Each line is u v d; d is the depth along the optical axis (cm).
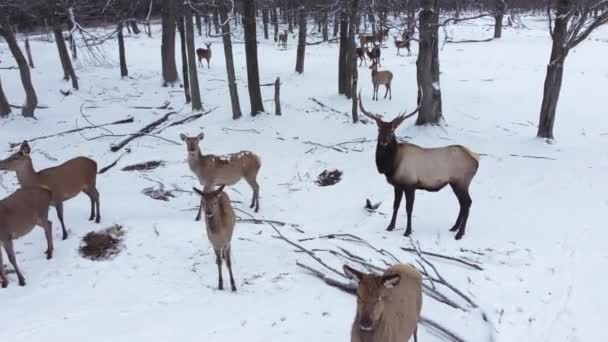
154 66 2822
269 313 687
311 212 1112
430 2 1532
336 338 620
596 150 1394
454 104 2019
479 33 3953
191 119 1820
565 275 755
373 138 1564
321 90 2277
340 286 750
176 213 1071
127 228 957
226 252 765
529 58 2955
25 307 704
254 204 1138
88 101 2028
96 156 1441
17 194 786
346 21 2067
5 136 1596
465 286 728
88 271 811
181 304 717
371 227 989
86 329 646
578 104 1991
